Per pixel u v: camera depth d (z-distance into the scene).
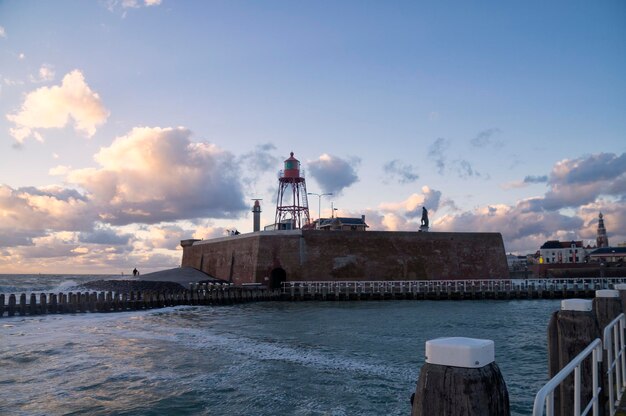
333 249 68.62
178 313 45.25
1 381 17.92
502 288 66.25
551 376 7.23
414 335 28.83
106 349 24.34
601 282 64.75
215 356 22.14
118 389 16.66
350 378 17.84
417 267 71.44
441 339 3.13
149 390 16.50
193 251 89.88
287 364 20.25
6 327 34.50
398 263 70.75
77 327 34.25
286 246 67.38
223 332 30.56
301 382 17.31
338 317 40.31
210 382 17.39
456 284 62.97
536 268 107.31
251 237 69.31
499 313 43.94
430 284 68.00
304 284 65.25
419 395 3.00
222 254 77.81
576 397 4.92
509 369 20.11
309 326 33.69
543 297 62.50
